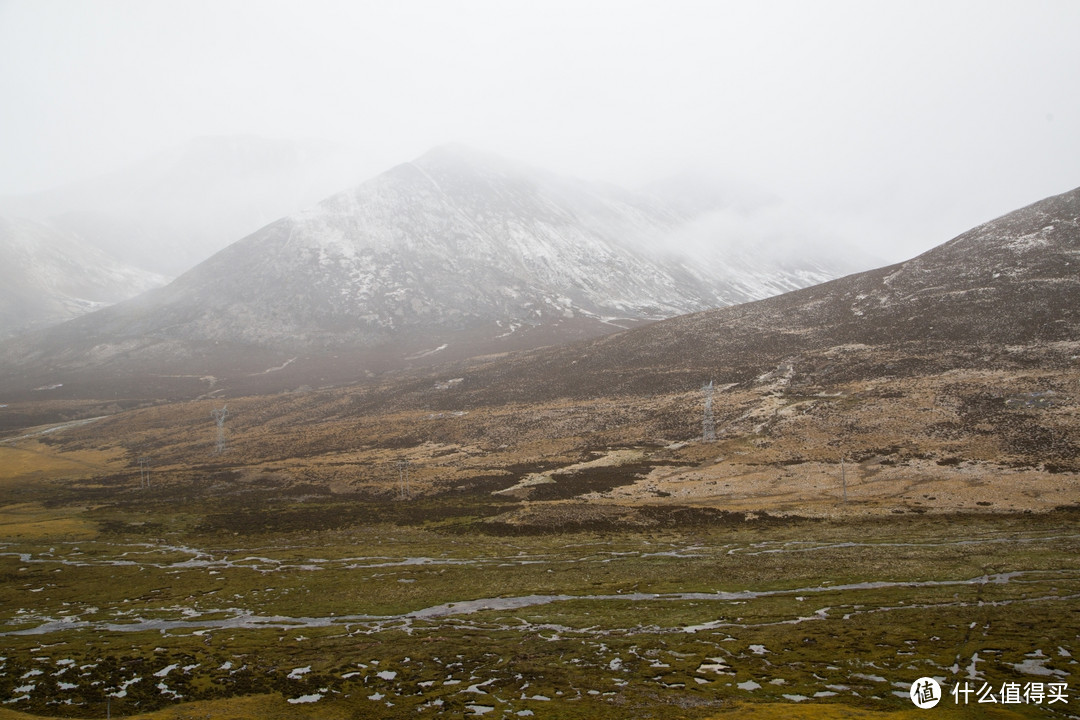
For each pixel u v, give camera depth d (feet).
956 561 197.36
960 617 151.02
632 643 151.84
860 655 134.62
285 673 145.59
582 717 115.75
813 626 154.30
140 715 126.52
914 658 130.41
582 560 231.09
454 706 124.36
